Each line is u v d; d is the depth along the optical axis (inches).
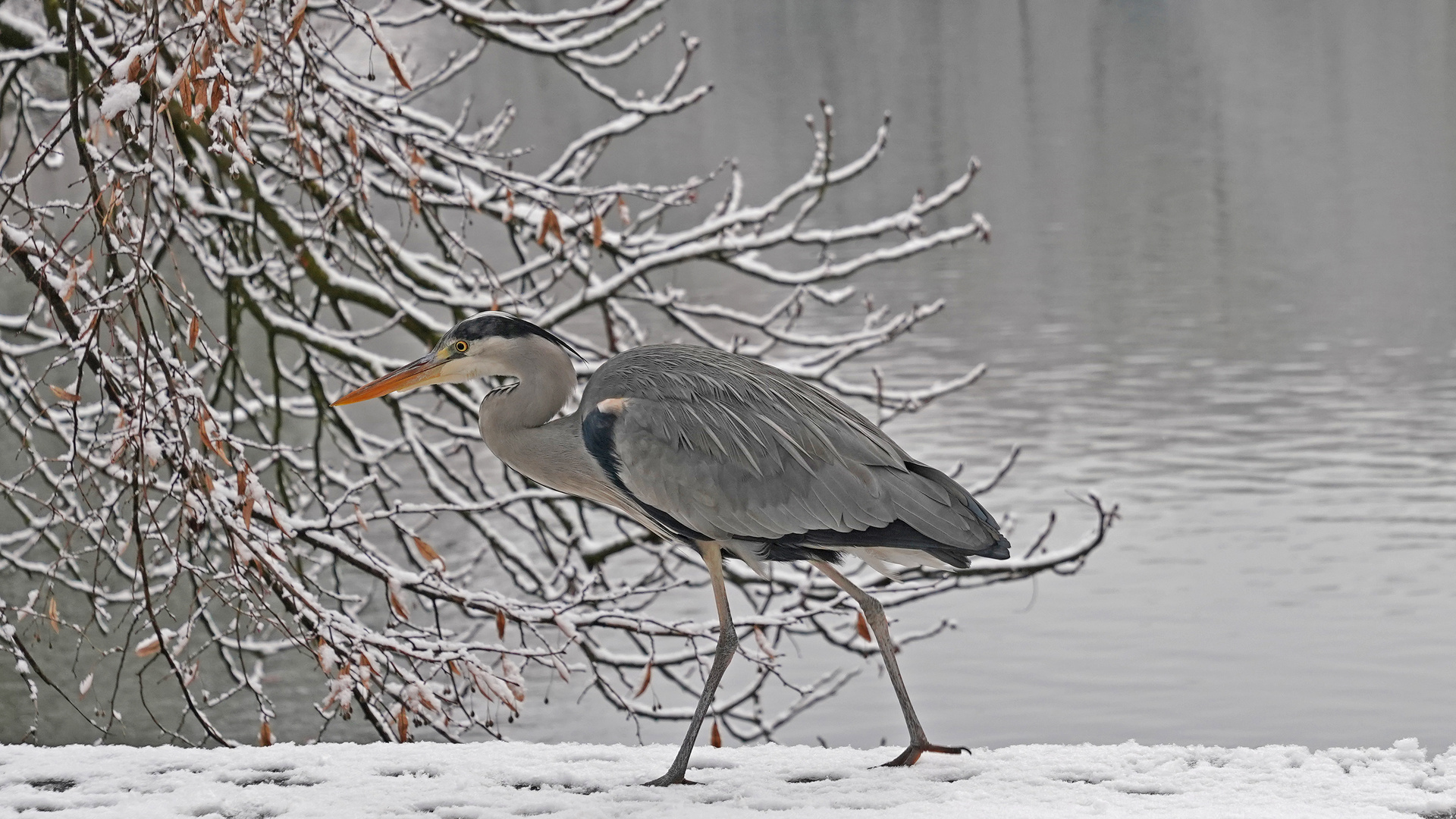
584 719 764.6
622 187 492.7
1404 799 205.9
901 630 872.3
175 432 347.9
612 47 3609.7
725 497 270.5
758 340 1478.8
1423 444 1152.2
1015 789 220.1
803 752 255.3
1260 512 1020.5
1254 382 1364.4
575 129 2230.6
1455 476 1069.1
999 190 2687.0
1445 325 1565.0
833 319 1638.8
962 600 911.0
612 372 287.6
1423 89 3737.7
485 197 495.8
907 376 1412.4
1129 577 926.4
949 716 755.4
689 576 932.6
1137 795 215.0
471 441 581.3
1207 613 860.0
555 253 497.0
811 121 518.3
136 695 821.9
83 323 353.4
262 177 545.3
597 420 282.5
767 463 269.1
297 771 240.8
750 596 527.5
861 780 230.1
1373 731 716.0
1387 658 792.9
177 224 422.6
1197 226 2277.3
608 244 515.2
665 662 468.4
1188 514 1023.6
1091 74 4315.9
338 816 215.0
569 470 299.3
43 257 332.8
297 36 300.7
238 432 986.1
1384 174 2689.5
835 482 265.7
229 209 474.9
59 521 491.5
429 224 518.0
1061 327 1614.2
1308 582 896.3
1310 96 3762.3
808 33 4940.9
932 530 262.5
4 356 455.2
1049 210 2470.5
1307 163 2861.7
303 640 368.8
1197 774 223.6
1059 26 5413.4
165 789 233.6
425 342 493.0
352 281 487.5
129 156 362.3
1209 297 1763.0
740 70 4015.8
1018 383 1380.4
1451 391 1302.9
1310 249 2069.4
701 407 275.1
